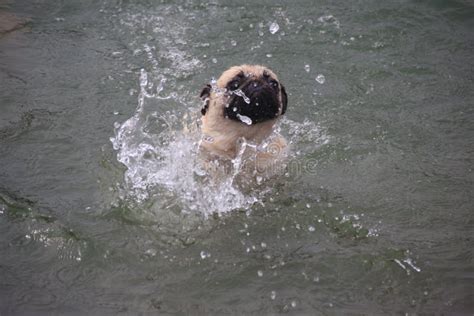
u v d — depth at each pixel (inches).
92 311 247.6
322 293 259.0
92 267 271.0
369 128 382.3
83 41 473.4
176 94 412.5
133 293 257.6
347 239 291.9
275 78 332.5
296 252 283.1
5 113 383.6
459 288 261.0
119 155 348.8
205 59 452.1
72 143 358.9
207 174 327.9
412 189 328.2
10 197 310.3
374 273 269.4
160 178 331.0
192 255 279.7
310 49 464.1
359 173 343.3
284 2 528.1
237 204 317.1
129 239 287.9
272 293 258.8
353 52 460.8
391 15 505.0
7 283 260.1
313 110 399.9
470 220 304.5
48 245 281.6
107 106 396.8
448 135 374.3
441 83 426.0
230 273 269.1
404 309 250.7
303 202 319.0
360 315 247.8
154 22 500.1
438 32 483.5
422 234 295.0
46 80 422.0
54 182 325.7
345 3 525.3
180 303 253.0
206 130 333.4
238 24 496.4
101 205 310.0
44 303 250.8
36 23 498.0
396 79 431.2
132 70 437.7
